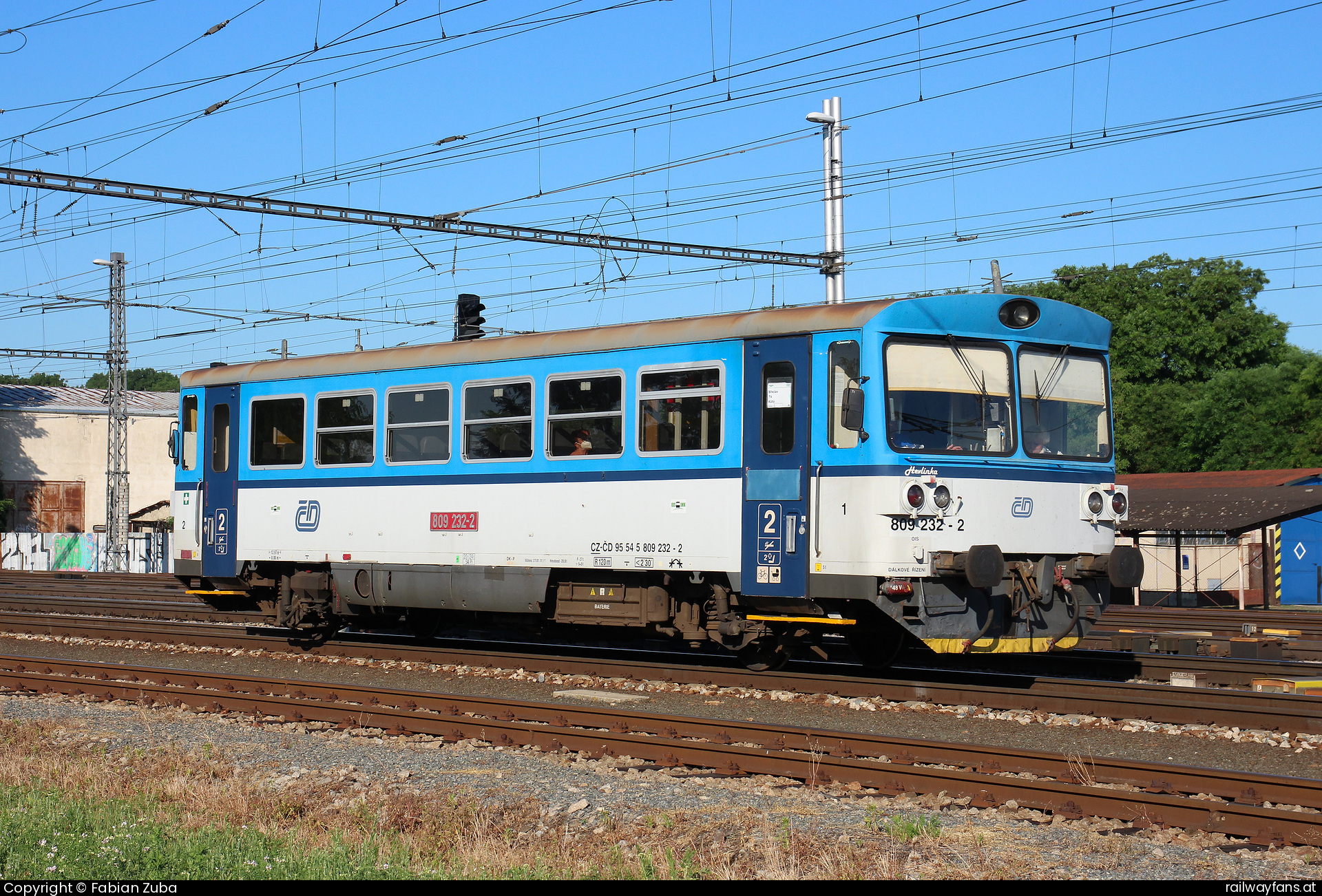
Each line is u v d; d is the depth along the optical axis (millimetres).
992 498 11258
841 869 6203
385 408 14750
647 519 12453
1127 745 9438
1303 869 6273
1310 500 29609
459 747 9547
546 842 6832
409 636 17359
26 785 8102
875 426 10906
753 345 11797
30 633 17984
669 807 7582
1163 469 53438
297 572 15852
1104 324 12320
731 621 12305
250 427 16141
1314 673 11930
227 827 7055
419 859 6539
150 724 10828
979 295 11461
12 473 54562
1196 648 14750
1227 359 54500
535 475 13344
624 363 12719
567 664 13438
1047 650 11703
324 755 9336
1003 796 7555
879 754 8898
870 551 10891
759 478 11656
